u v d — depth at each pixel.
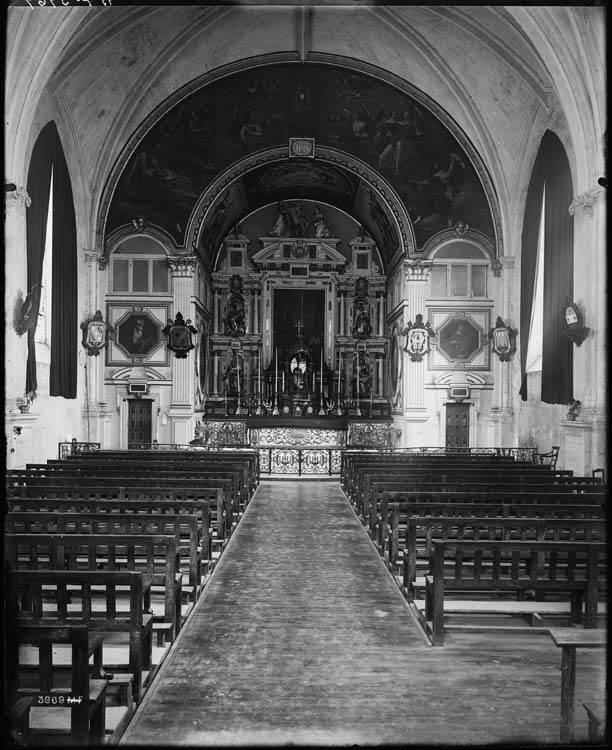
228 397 31.36
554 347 20.36
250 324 32.22
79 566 8.34
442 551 7.16
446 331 26.84
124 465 15.05
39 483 11.99
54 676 6.12
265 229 32.78
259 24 21.78
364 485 14.47
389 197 26.61
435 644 7.34
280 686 6.32
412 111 24.52
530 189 23.38
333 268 32.47
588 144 17.73
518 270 25.64
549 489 12.09
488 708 5.89
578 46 17.08
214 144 25.28
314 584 9.84
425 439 26.66
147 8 19.83
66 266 22.03
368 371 32.12
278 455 25.42
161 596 8.70
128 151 24.62
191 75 23.34
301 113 24.88
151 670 6.33
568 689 5.23
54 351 20.67
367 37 22.39
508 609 7.23
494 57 21.89
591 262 17.83
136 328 26.52
